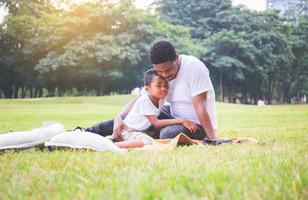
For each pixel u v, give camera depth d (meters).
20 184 3.23
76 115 19.19
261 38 62.06
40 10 58.75
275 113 20.20
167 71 6.23
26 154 4.89
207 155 4.63
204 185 3.02
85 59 49.19
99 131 6.71
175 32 57.31
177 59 6.41
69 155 4.71
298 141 6.63
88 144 5.22
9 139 5.29
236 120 14.70
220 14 64.12
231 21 63.38
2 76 55.38
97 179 3.33
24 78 55.44
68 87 56.53
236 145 5.68
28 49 50.59
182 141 5.86
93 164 4.10
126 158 4.44
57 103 36.03
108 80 54.16
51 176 3.51
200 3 65.62
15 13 58.19
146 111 6.28
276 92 74.31
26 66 53.19
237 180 3.21
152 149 5.32
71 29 49.31
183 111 6.54
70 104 34.88
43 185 3.19
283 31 66.62
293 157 4.32
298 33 67.31
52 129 5.57
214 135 6.44
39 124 13.13
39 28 51.34
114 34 51.12
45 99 39.28
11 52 54.28
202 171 3.56
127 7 50.94
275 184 3.01
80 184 3.16
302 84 68.81
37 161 4.32
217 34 58.25
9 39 53.53
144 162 4.19
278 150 5.01
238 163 3.99
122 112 6.59
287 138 7.25
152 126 6.50
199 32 64.44
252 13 64.75
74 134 5.34
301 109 25.75
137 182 3.16
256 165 3.88
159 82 6.22
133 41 50.72
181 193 2.78
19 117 17.45
